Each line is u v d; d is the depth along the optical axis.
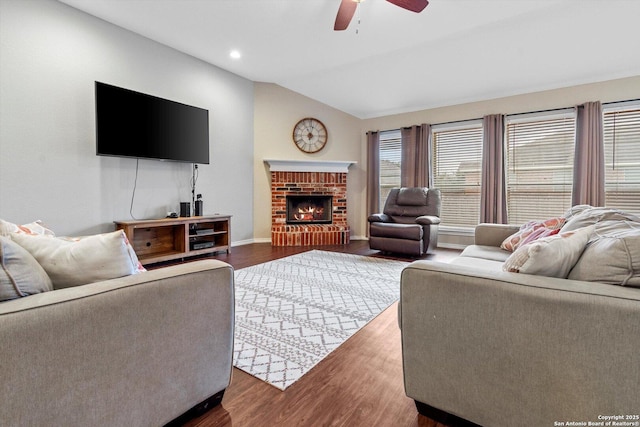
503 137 4.50
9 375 0.75
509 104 4.51
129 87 3.60
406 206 4.84
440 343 1.14
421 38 3.48
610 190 3.88
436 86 4.58
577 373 0.90
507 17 3.03
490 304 1.03
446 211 5.09
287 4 3.00
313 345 1.81
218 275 1.24
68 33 3.12
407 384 1.24
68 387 0.85
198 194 4.34
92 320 0.89
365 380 1.47
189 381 1.16
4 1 2.74
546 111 4.23
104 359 0.92
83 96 3.25
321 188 5.47
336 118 5.73
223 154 4.74
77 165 3.23
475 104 4.79
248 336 1.92
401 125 5.50
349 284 3.01
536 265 1.07
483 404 1.07
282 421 1.20
